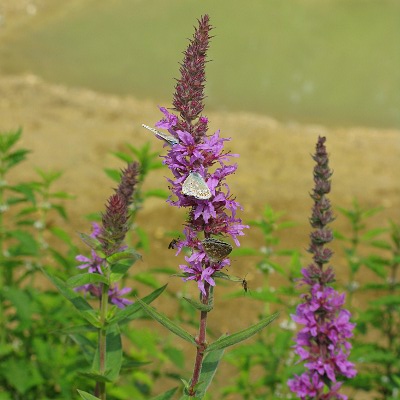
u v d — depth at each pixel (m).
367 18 28.48
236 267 11.33
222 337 3.98
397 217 13.21
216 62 24.42
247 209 13.22
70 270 6.87
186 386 3.99
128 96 21.20
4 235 6.86
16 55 23.98
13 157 6.92
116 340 4.81
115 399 6.43
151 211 12.78
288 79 23.47
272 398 6.23
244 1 29.66
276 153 16.39
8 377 6.42
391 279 7.29
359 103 21.92
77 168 14.72
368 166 16.08
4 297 6.89
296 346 4.67
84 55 24.39
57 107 18.58
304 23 27.94
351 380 6.45
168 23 27.56
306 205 13.48
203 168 3.69
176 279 10.85
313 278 4.62
